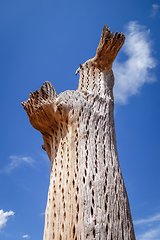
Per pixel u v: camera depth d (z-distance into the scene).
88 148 6.75
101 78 8.92
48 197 6.88
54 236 6.13
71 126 7.26
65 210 6.22
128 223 6.03
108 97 8.41
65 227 5.99
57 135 7.68
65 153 7.07
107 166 6.62
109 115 7.82
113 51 9.29
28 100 8.17
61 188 6.59
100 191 6.11
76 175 6.43
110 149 7.02
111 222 5.77
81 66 9.48
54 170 7.11
